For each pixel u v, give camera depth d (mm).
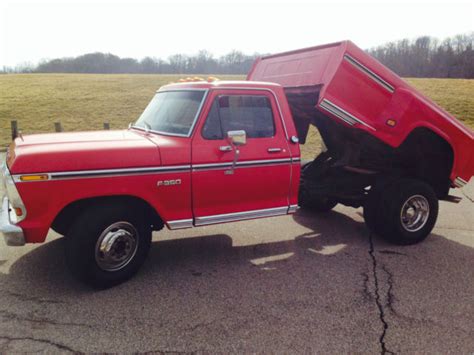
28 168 3576
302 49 5617
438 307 3820
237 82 4613
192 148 4262
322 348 3154
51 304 3744
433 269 4703
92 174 3779
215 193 4449
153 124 4762
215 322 3492
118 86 37156
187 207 4336
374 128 5117
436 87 36812
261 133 4707
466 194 8523
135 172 3961
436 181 6051
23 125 20688
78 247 3807
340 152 6340
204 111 4359
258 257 4980
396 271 4629
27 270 4453
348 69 4859
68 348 3102
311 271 4586
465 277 4500
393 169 6000
